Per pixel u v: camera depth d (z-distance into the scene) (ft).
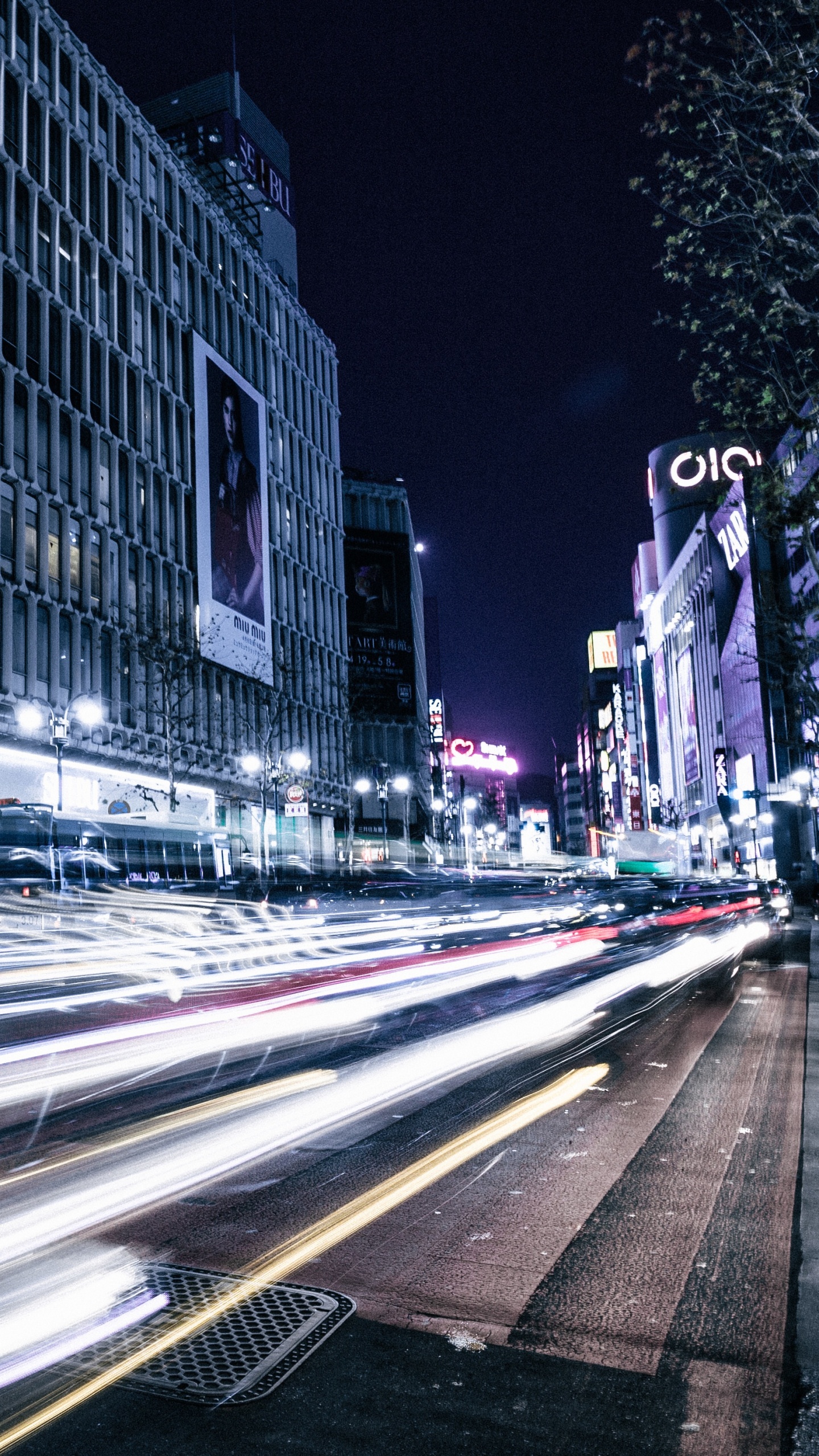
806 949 81.46
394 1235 17.30
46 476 150.00
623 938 98.73
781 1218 18.22
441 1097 27.76
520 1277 15.53
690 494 445.78
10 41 147.23
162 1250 16.53
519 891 207.41
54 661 148.56
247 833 215.10
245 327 230.07
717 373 39.19
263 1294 14.79
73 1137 23.62
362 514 337.31
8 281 143.64
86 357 161.79
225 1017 43.91
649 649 493.77
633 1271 15.79
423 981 58.75
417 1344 13.28
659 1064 32.53
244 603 210.79
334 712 268.21
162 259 192.75
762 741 270.26
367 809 313.94
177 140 273.95
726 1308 14.46
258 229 265.34
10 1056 34.99
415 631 368.07
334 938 99.86
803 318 35.24
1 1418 11.49
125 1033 39.99
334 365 288.92
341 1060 32.94
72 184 162.71
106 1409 11.65
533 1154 22.26
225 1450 10.78
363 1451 10.76
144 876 126.11
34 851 105.19
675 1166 21.43
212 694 197.88
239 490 213.25
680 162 34.17
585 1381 12.33
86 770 157.38
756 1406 11.76
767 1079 30.25
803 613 74.33
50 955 83.35
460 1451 10.76
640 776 516.73
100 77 172.65
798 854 258.37
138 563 174.40
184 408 195.72
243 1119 25.14
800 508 40.65
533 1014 43.83
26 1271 15.65
